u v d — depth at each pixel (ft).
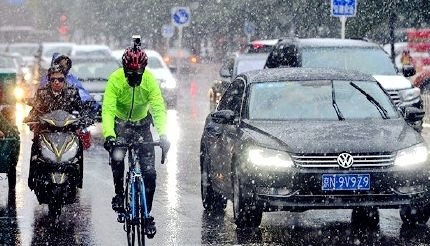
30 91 214.28
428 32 215.31
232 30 359.25
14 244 69.77
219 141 80.38
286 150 71.61
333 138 72.38
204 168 84.99
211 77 366.22
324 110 79.00
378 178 71.10
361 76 83.61
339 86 81.71
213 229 74.90
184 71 387.75
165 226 76.28
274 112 78.95
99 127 168.14
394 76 135.13
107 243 70.03
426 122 161.89
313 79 82.17
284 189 71.20
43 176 79.56
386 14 207.41
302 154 71.26
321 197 71.00
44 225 77.30
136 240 69.31
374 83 82.94
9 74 92.02
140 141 64.49
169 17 402.31
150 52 222.07
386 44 221.25
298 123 76.48
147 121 66.74
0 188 97.55
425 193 72.28
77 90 84.02
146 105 66.13
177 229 74.95
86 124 82.12
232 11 349.20
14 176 92.73
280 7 281.54
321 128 74.54
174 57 386.32
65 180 78.79
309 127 74.90
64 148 79.66
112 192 94.48
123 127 66.28
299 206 71.00
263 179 71.46
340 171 70.95
